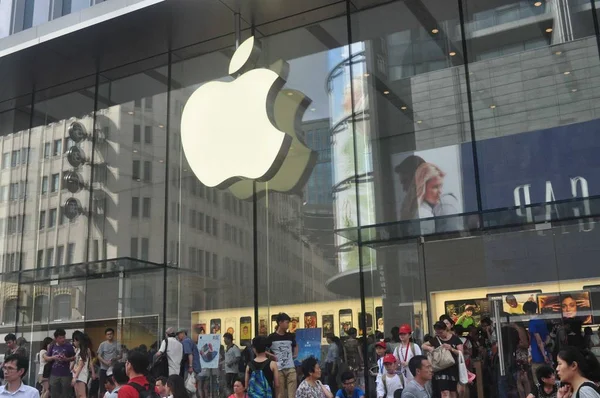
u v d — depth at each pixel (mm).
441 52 13047
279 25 14789
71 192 16969
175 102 15844
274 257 13516
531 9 12461
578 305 12703
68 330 16250
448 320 11750
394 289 12750
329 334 12562
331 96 13852
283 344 10375
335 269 12828
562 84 11836
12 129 18812
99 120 16984
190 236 14719
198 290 14273
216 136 14523
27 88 17984
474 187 12070
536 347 12219
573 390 4871
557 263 13039
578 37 11891
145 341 14781
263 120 13914
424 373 6938
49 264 16781
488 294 13359
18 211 17875
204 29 15023
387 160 12938
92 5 15453
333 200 13203
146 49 15977
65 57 16172
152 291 14984
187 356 13391
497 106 12281
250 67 14625
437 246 13695
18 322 17094
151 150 15898
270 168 13562
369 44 13758
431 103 12852
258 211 13922
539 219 12211
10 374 5820
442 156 12477
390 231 12625
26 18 16922
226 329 13664
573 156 11461
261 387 8359
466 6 13078
